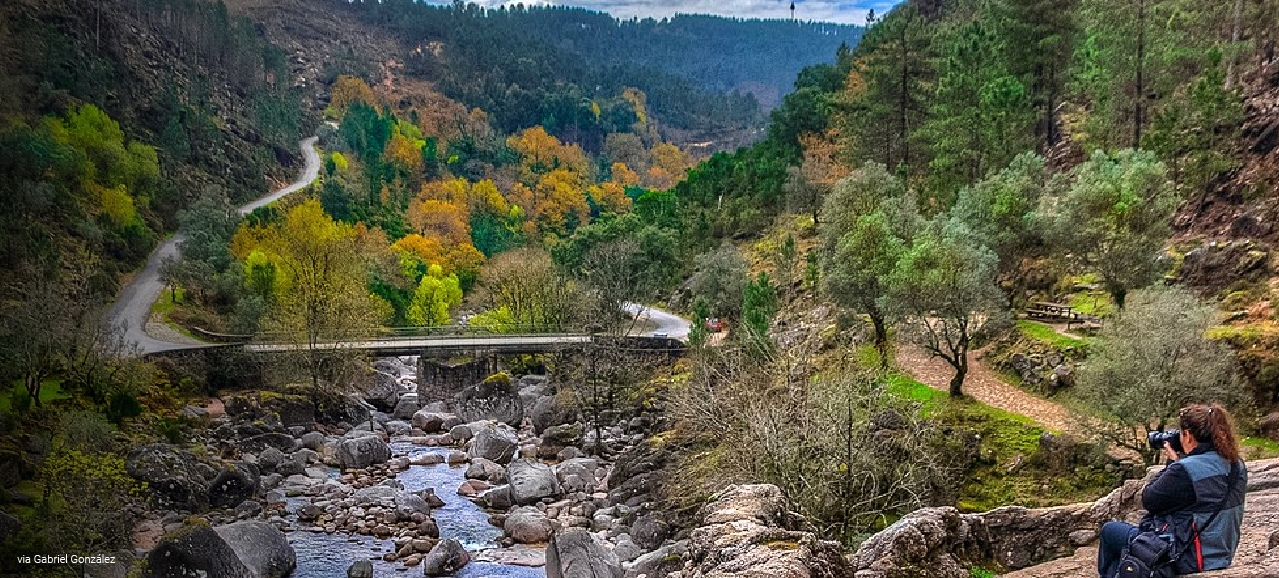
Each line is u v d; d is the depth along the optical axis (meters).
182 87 189.62
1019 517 19.02
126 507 41.56
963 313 51.69
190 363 75.88
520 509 48.72
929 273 51.31
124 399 61.34
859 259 60.03
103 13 182.38
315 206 111.88
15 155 108.50
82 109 136.25
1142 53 70.50
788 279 87.31
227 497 50.12
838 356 57.94
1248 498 17.61
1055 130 88.38
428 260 142.50
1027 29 86.06
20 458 47.47
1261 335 44.97
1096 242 54.19
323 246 96.88
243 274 102.25
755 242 110.31
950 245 52.62
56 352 62.59
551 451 62.22
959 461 44.53
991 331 54.12
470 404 74.81
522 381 86.12
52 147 116.56
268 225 120.06
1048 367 52.31
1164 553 10.86
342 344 77.94
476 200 198.25
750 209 115.62
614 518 47.19
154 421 62.66
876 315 60.91
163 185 139.00
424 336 85.50
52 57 147.50
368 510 49.12
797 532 16.20
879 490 38.62
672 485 45.62
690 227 121.94
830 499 32.31
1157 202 52.66
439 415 73.94
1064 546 18.53
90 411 53.88
